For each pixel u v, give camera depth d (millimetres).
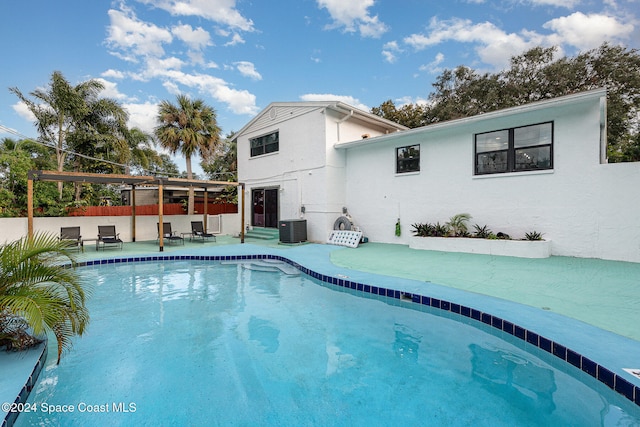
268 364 3541
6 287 3279
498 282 5875
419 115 22656
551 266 6965
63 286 3506
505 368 3383
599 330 3678
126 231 13172
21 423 2576
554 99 7625
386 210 11781
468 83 19906
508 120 8836
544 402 2783
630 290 5234
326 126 12250
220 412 2713
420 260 8203
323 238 12375
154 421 2596
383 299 5738
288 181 13859
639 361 2973
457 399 2857
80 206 15102
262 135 15219
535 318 4074
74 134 15742
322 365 3512
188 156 18500
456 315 4762
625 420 2535
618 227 7371
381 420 2588
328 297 6016
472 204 9633
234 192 22219
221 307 5516
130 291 6578
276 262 9328
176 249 11070
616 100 15141
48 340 4074
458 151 9891
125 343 4102
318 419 2609
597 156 7570
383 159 11812
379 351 3818
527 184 8602
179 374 3340
